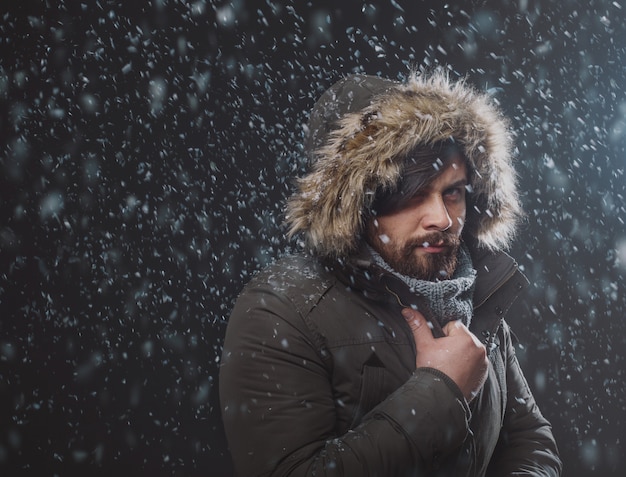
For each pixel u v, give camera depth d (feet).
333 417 3.67
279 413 3.57
